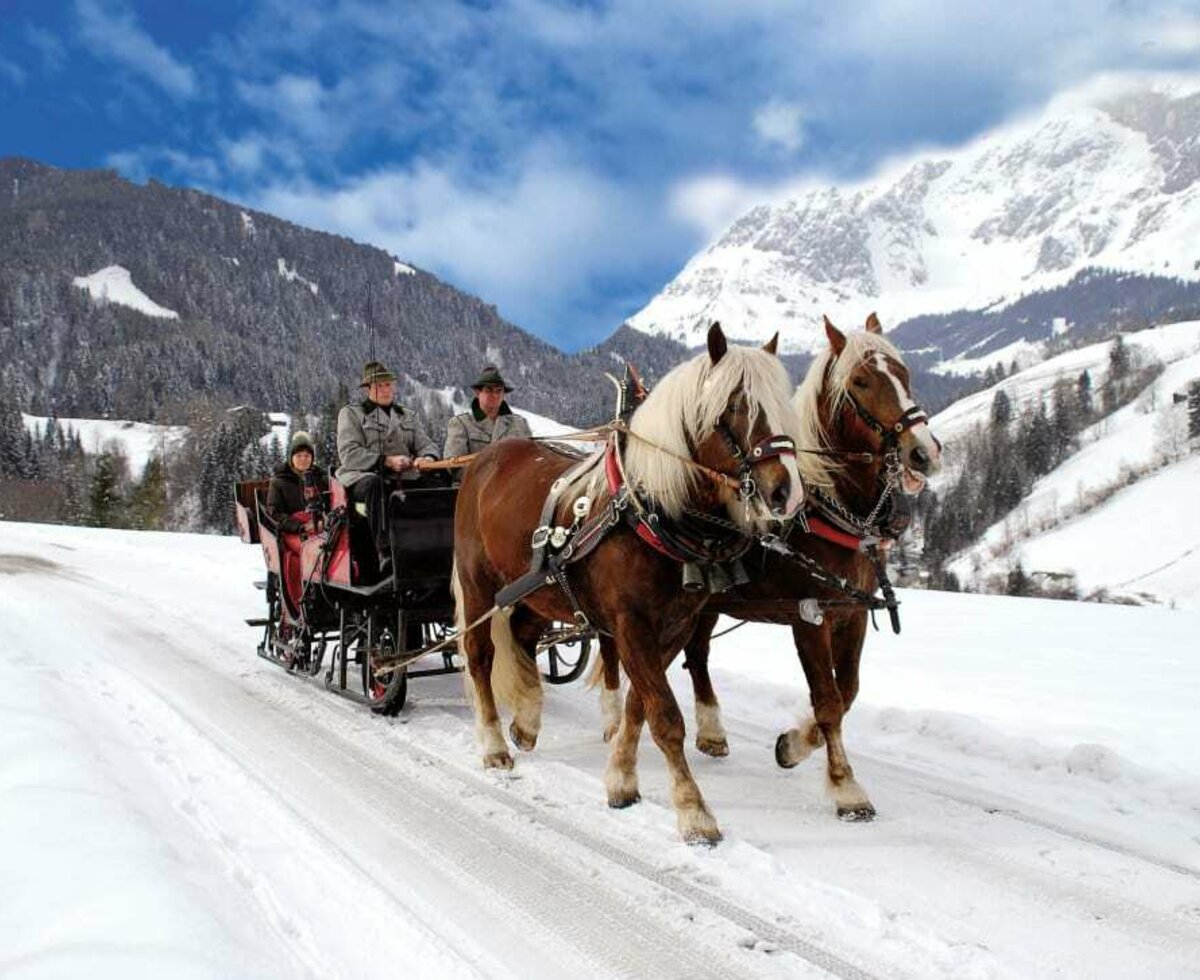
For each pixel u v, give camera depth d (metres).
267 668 9.07
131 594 14.34
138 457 105.88
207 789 5.41
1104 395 139.00
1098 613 13.37
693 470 4.75
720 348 4.70
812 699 5.34
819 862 4.57
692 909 4.07
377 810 5.24
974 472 119.19
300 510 9.20
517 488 6.00
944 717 6.69
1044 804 5.34
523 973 3.57
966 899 4.17
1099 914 4.02
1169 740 6.36
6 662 8.18
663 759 6.34
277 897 4.05
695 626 6.01
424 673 7.69
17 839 4.07
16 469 84.00
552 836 4.89
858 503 5.35
